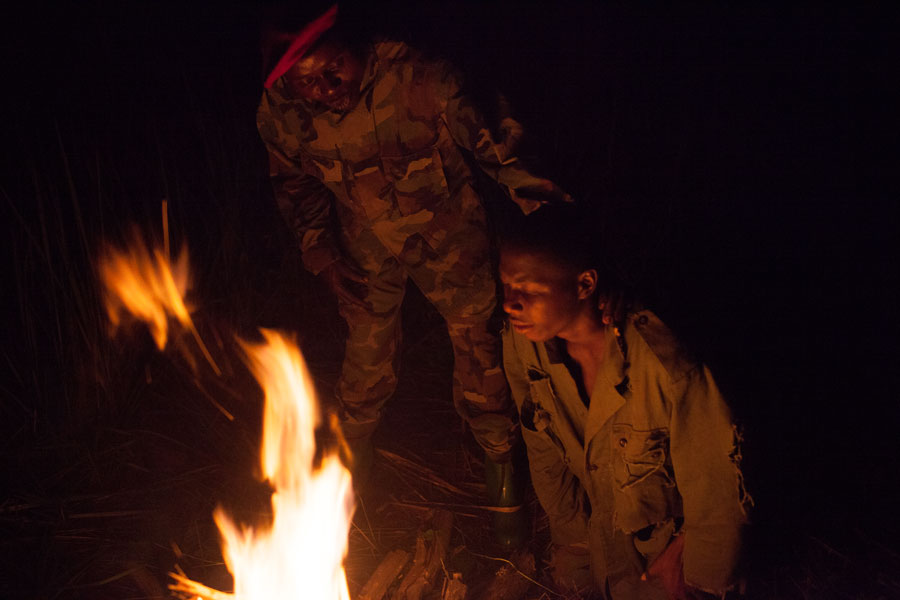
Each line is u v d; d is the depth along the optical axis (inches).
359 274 105.3
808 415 125.9
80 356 132.6
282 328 157.9
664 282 150.6
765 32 201.8
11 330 145.5
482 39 198.8
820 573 105.7
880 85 188.4
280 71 86.5
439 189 95.8
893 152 175.3
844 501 114.3
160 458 131.0
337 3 85.7
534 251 78.4
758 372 132.9
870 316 142.3
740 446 80.3
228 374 145.6
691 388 79.9
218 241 161.8
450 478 129.6
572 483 103.0
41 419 130.5
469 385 108.4
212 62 203.2
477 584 110.7
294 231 107.3
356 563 114.3
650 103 188.5
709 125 179.9
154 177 168.6
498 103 90.7
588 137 180.5
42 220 135.0
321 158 95.9
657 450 86.0
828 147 177.3
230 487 125.6
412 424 140.1
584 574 106.9
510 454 112.1
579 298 80.8
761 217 163.0
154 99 186.7
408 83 90.0
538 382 91.7
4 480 122.5
